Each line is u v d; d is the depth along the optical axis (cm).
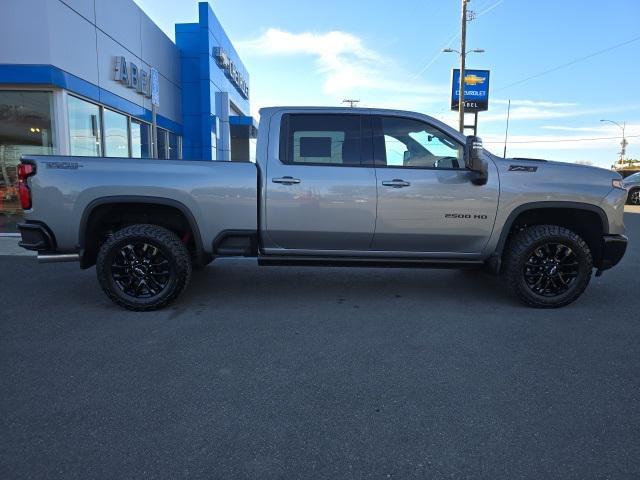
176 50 1841
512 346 418
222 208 505
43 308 518
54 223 495
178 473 247
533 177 513
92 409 307
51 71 975
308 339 432
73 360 382
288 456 262
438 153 523
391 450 268
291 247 527
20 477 241
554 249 521
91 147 1176
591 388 342
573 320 489
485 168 486
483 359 391
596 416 304
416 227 512
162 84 1678
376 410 310
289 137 517
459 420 299
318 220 509
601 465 255
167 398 323
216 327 462
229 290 598
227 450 266
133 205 516
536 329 462
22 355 391
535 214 544
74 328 456
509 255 521
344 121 520
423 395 330
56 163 495
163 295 504
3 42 959
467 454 265
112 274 501
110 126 1288
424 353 402
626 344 425
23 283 629
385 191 506
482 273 700
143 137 1526
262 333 446
